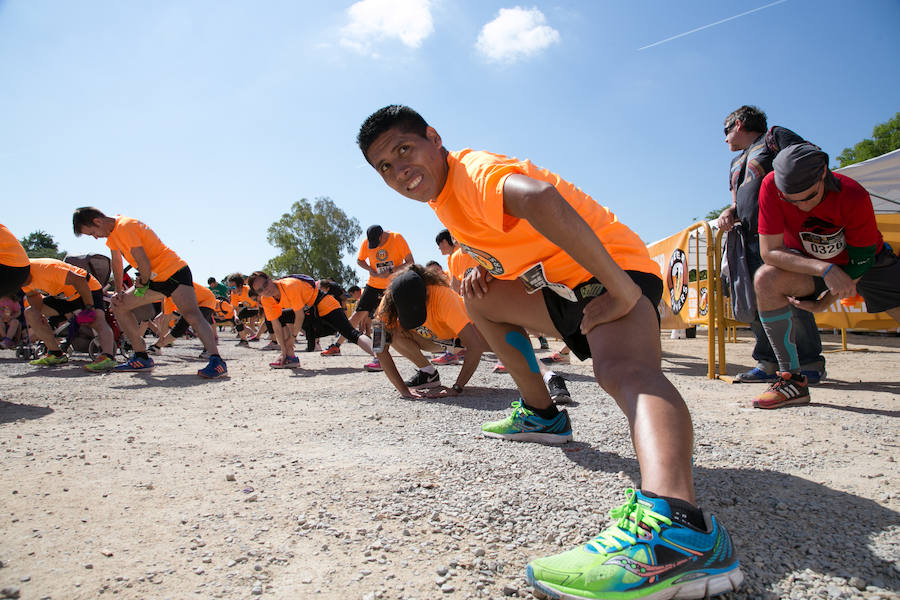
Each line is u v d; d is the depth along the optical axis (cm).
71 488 192
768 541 140
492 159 158
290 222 4541
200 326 545
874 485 182
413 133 167
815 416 294
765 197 307
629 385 135
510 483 190
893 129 2217
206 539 149
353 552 140
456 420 305
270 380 523
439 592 121
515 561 135
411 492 182
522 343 239
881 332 961
